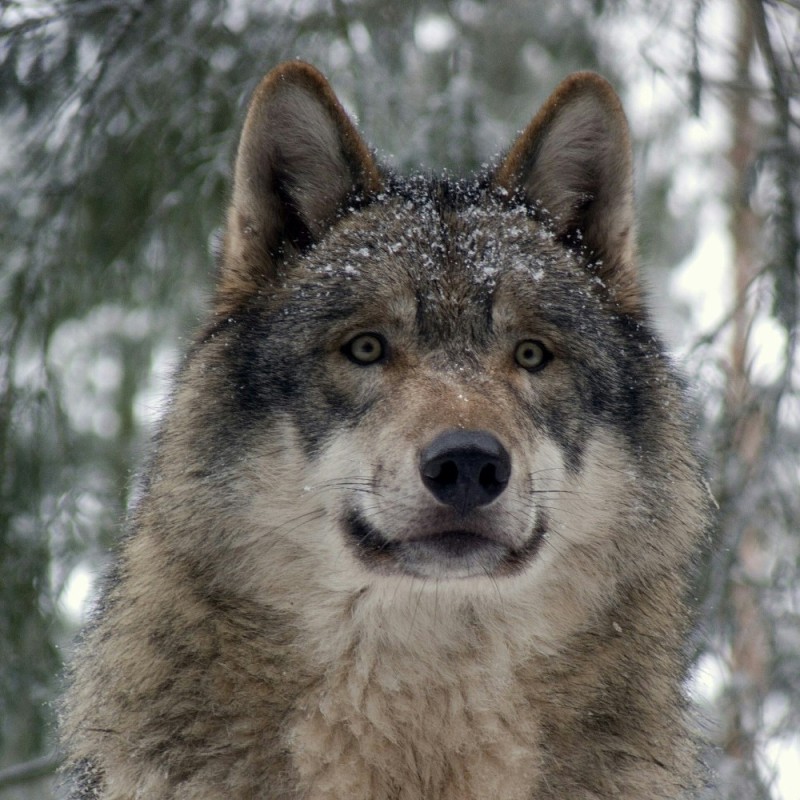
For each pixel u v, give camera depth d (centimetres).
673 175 1848
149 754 647
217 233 831
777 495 982
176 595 672
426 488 627
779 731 1014
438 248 720
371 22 1222
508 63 1830
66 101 1083
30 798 1257
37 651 1148
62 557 1151
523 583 669
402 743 661
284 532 677
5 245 1134
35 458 1138
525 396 691
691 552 745
